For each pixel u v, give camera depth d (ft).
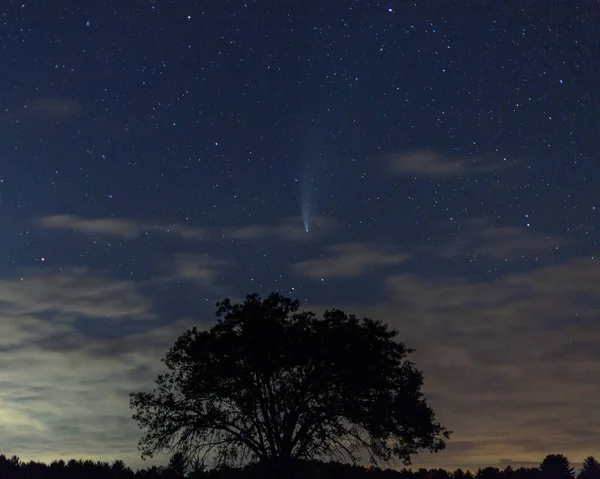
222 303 113.60
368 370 106.73
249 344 104.99
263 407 105.81
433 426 110.42
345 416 105.09
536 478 171.01
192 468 105.29
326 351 105.09
